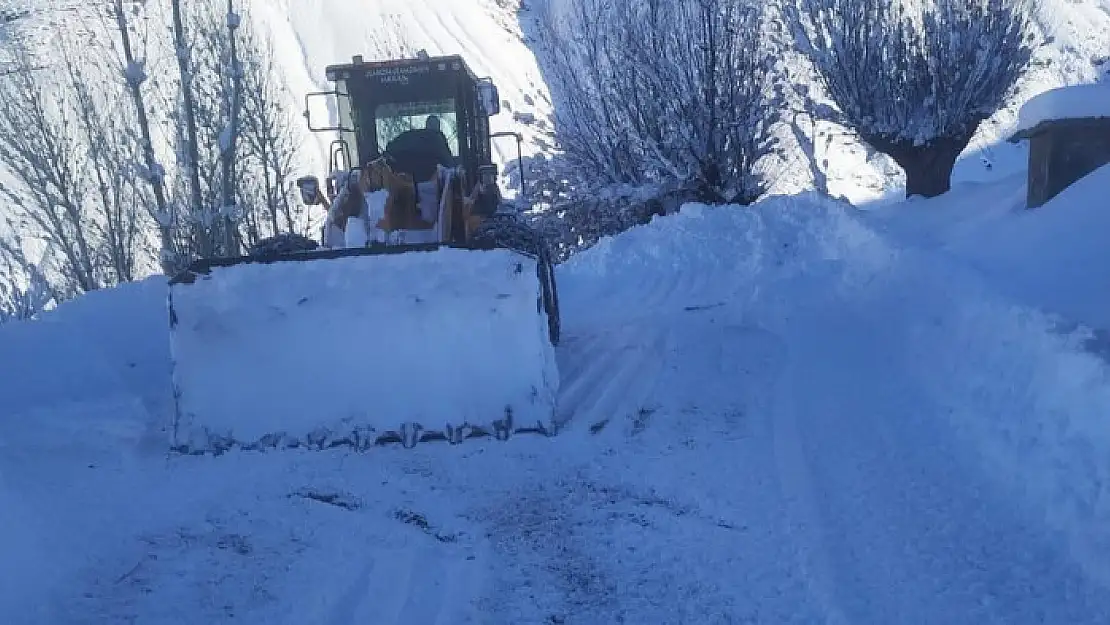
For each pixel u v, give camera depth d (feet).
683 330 24.98
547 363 17.38
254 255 17.40
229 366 17.15
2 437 16.87
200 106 50.60
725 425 16.98
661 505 13.57
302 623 10.43
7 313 44.37
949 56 42.88
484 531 12.94
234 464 16.01
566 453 15.98
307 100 23.52
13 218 56.75
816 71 47.19
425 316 17.03
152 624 10.46
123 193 55.52
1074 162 27.68
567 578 11.44
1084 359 13.52
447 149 23.54
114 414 18.90
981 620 9.84
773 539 12.13
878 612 10.09
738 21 48.14
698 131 48.32
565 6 54.34
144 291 28.89
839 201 41.06
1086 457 12.25
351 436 16.80
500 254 17.10
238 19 42.80
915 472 13.98
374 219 19.63
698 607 10.58
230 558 12.21
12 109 54.60
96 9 56.34
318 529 13.15
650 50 48.70
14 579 11.23
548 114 52.90
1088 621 9.69
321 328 17.13
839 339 22.40
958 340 18.98
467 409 16.96
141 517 13.64
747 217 40.19
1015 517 12.19
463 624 10.36
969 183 42.73
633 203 49.49
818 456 14.96
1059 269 20.66
